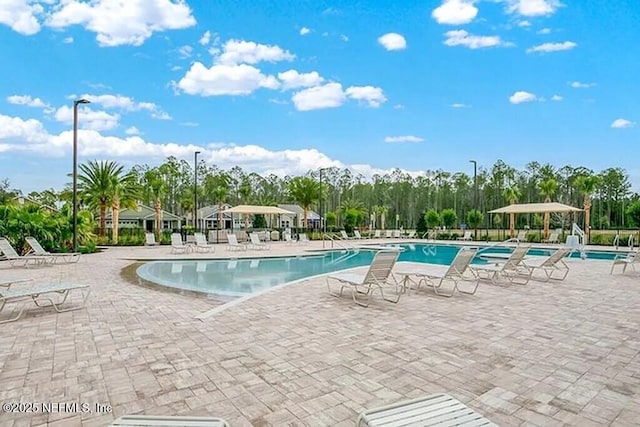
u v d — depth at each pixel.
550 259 9.88
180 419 2.16
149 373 3.71
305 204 39.41
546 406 3.09
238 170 64.31
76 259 14.45
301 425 2.80
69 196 26.50
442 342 4.67
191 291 8.39
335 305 6.72
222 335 4.94
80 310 6.34
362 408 3.05
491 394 3.29
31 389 3.37
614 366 3.93
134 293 8.03
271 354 4.24
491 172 58.19
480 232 34.81
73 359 4.08
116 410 3.01
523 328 5.29
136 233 26.31
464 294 7.78
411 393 3.30
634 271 11.56
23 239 15.13
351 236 34.31
